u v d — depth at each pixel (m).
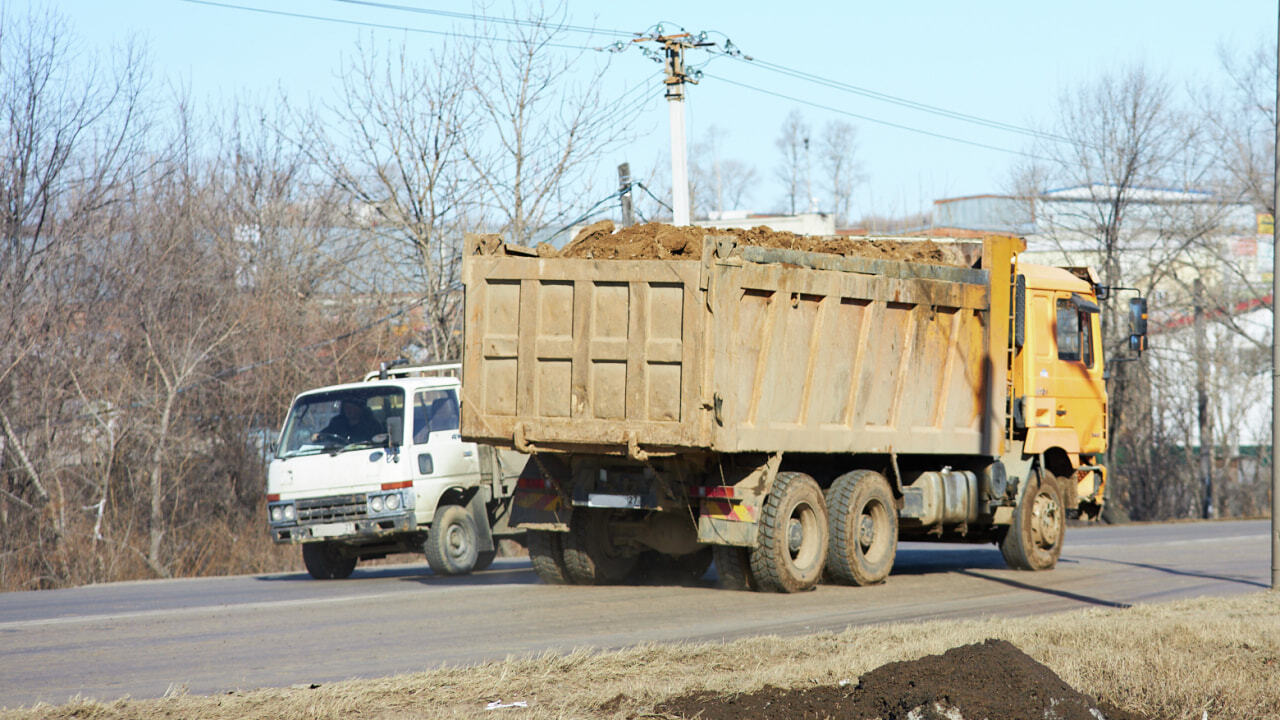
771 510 16.75
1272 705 9.64
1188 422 61.88
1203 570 22.08
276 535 21.28
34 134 35.19
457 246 38.09
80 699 9.82
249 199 42.19
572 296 16.31
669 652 11.58
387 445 20.98
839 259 17.33
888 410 18.55
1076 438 22.33
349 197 41.97
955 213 86.25
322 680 10.93
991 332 20.36
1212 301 60.28
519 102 37.69
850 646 11.95
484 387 16.80
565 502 17.69
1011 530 21.36
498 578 20.50
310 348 36.50
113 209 37.53
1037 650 11.66
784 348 16.61
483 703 9.56
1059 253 64.12
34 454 30.22
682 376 15.57
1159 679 10.29
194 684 10.82
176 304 35.47
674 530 18.14
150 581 22.75
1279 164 17.98
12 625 14.73
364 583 20.38
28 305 32.50
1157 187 57.53
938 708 8.77
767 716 9.05
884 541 18.53
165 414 31.33
